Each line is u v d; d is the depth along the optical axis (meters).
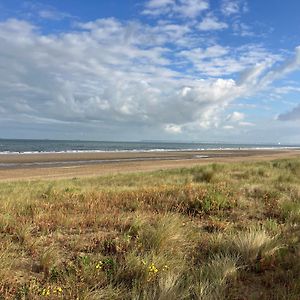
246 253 5.91
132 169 33.28
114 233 7.32
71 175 27.73
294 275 5.16
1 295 4.44
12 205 9.69
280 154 79.31
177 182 16.27
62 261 5.72
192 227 7.88
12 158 51.56
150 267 5.06
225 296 4.59
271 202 10.35
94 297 4.41
